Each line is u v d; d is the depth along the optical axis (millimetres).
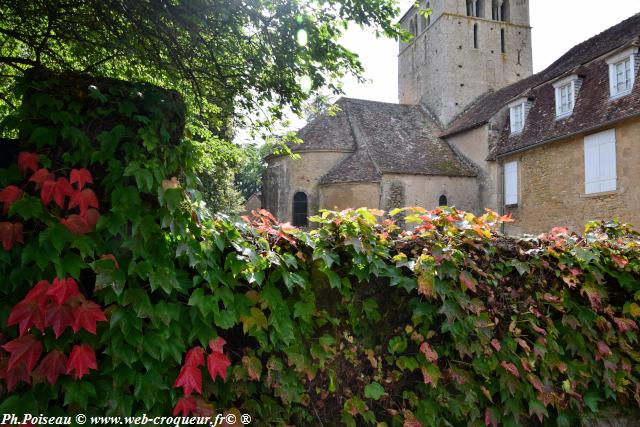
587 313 2760
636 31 14164
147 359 1819
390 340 2354
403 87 29094
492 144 18531
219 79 5090
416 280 2324
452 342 2430
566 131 14070
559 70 17266
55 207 1789
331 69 4770
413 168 18484
